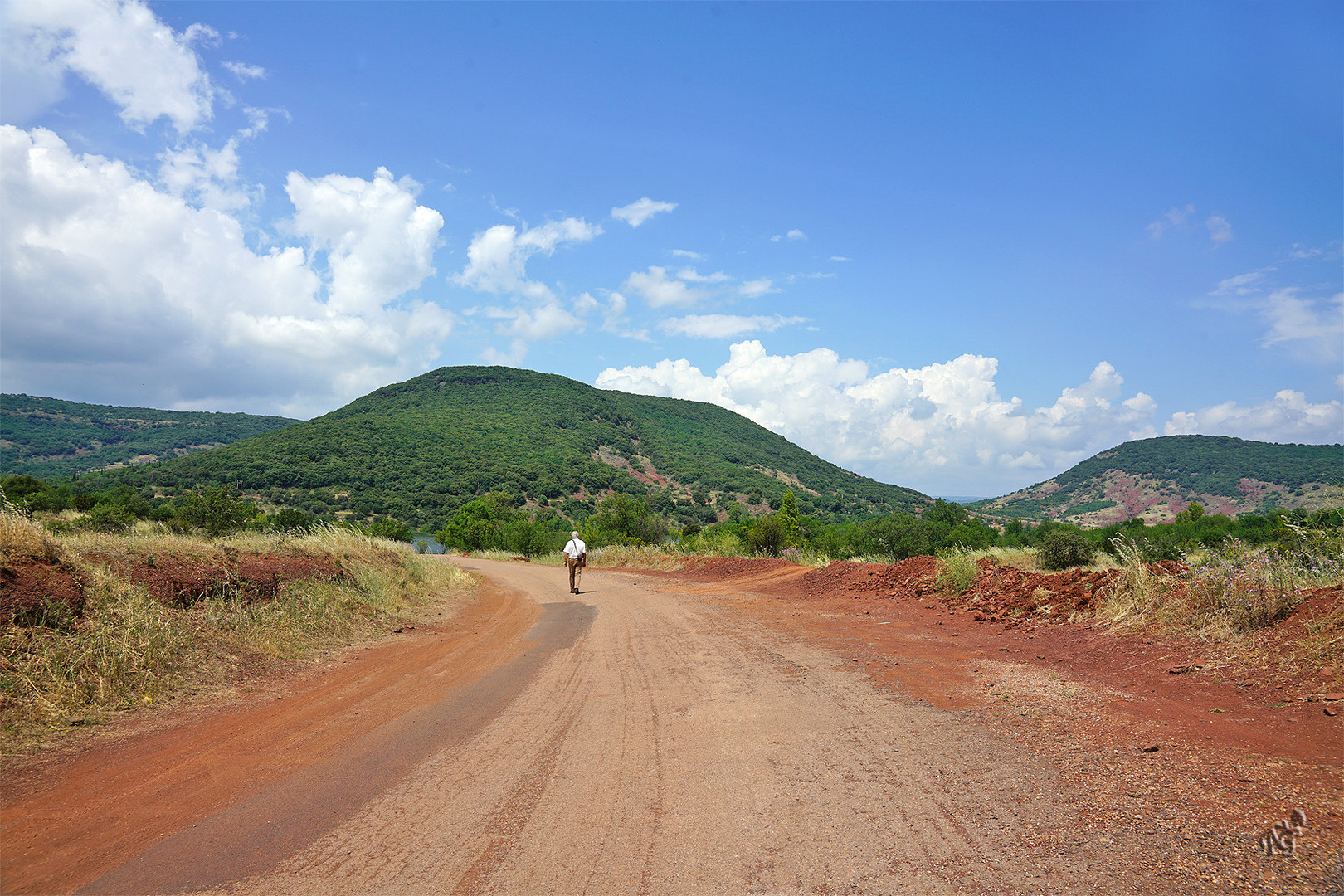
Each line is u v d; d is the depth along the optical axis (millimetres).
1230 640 6559
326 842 3609
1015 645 8320
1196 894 2711
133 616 7320
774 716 5754
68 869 3334
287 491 89375
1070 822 3434
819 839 3441
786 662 8102
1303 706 4797
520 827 3744
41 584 7035
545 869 3256
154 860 3426
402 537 57031
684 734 5367
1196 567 8195
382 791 4344
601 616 13617
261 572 11180
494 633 11805
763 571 22672
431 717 6199
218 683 7312
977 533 32312
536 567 34500
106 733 5598
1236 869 2855
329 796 4270
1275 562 7234
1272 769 3826
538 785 4391
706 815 3805
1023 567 16875
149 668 6914
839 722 5488
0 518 7395
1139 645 7254
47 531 8828
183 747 5297
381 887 3117
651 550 34594
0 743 5039
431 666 8734
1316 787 3527
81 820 3939
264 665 8273
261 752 5199
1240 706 5043
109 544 9383
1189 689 5648
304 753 5148
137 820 3936
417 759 4984
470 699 6910
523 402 170250
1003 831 3396
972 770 4254
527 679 7848
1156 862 2980
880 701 6070
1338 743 4102
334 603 11719
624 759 4828
